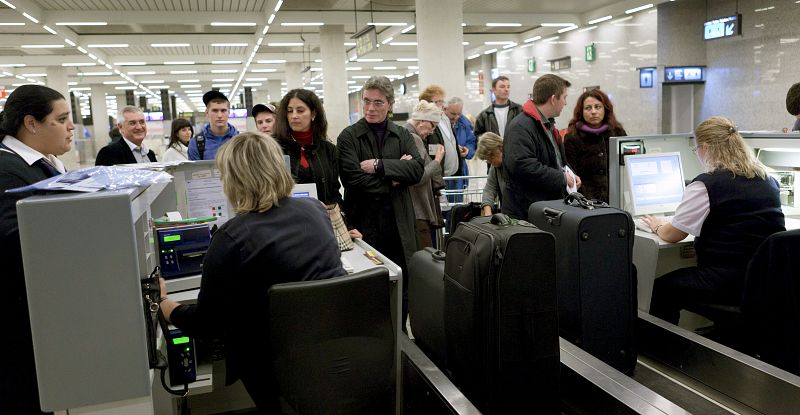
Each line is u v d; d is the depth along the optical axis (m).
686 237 2.98
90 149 25.67
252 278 1.74
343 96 16.39
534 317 2.32
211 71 24.97
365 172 3.05
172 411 2.14
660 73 12.09
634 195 3.52
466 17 13.62
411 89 31.12
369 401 1.78
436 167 3.50
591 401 2.35
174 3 11.34
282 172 1.81
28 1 10.43
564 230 2.77
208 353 2.31
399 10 13.56
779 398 2.34
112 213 1.41
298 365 1.69
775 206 2.80
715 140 2.87
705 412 2.56
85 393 1.46
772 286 2.46
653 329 2.98
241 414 2.69
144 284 1.69
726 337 3.14
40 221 1.38
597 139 3.92
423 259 2.92
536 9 13.59
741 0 10.83
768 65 10.40
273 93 30.81
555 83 3.27
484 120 6.19
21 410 1.70
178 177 2.76
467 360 2.38
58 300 1.41
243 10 12.36
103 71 23.23
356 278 1.73
